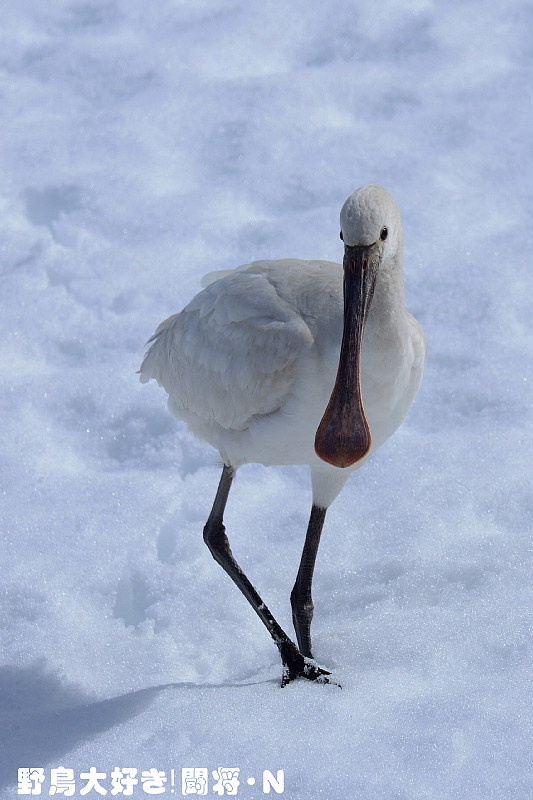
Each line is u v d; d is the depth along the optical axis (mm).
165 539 11219
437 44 18734
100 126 17453
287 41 19188
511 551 9992
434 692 8375
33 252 15164
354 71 18250
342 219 7605
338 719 8180
